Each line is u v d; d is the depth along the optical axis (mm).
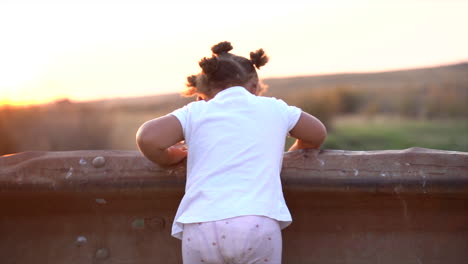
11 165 2227
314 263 2189
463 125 14133
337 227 2164
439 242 2098
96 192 2186
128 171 2174
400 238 2123
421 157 2045
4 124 12836
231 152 1974
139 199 2199
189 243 1915
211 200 1901
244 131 2008
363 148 11602
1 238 2305
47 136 12961
